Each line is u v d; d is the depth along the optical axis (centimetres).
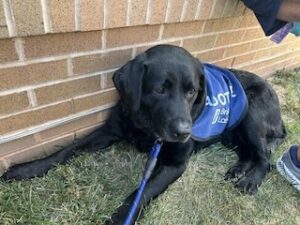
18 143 53
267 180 65
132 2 50
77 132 61
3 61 43
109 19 49
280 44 95
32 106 50
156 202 55
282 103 93
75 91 54
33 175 54
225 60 80
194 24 63
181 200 57
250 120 67
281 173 66
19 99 48
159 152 57
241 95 64
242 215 58
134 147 65
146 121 55
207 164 67
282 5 58
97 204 52
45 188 53
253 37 82
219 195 60
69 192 52
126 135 61
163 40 61
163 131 51
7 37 41
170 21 57
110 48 54
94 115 61
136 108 51
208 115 59
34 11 41
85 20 46
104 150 63
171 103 50
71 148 58
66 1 43
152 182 54
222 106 61
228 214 57
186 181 61
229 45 77
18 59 44
